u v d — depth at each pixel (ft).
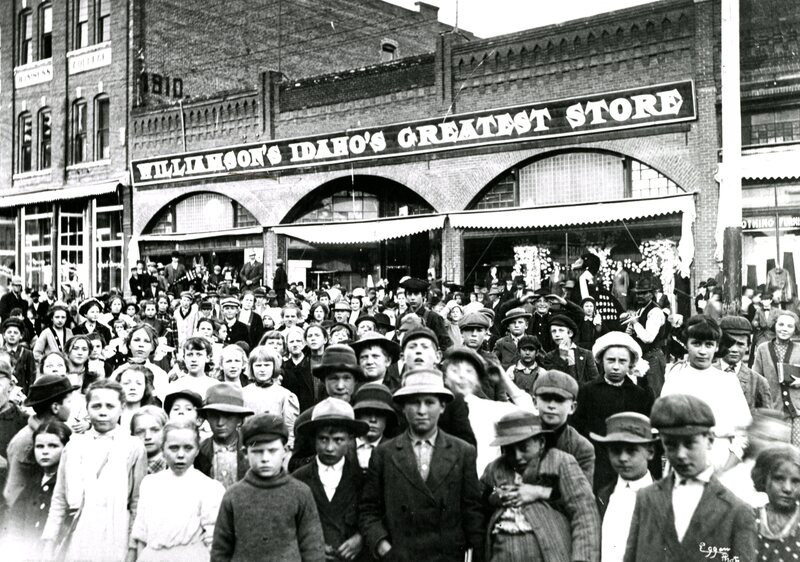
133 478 18.88
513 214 61.00
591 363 26.58
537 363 27.02
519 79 61.31
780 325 25.48
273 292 55.72
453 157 64.75
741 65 52.44
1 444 23.32
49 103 97.35
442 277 65.05
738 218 41.73
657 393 31.91
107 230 91.71
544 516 15.14
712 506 13.60
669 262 54.65
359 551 16.38
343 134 70.49
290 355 29.68
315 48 104.42
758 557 13.46
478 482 16.17
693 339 20.29
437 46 65.36
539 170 60.95
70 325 44.37
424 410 16.38
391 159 68.39
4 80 102.37
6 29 102.22
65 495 18.51
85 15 94.17
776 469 13.91
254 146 76.54
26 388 35.83
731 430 18.74
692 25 53.67
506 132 61.36
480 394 20.20
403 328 27.94
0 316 51.26
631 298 55.21
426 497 15.84
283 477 15.64
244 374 29.84
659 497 14.05
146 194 86.58
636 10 55.72
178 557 16.72
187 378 25.73
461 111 64.23
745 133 52.65
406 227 66.54
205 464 20.26
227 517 15.30
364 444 18.31
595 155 58.39
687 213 53.16
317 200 74.49
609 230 57.21
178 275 76.07
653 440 16.14
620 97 55.88
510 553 15.01
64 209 96.02
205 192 82.33
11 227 102.12
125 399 23.08
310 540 15.30
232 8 96.84
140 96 88.38
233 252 79.92
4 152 102.32
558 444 16.83
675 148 54.29
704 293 46.73
